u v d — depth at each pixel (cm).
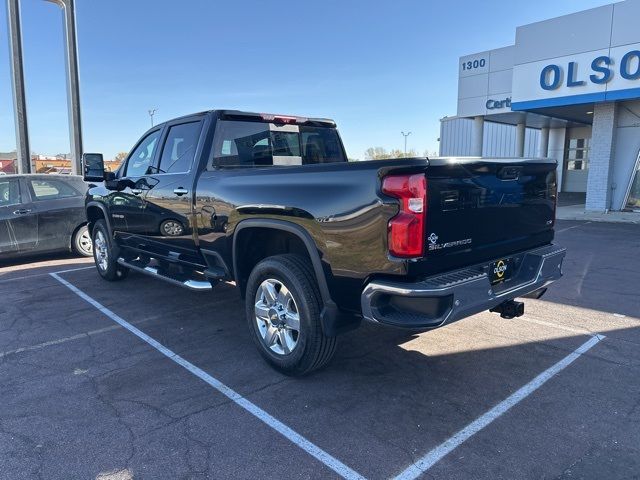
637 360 414
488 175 342
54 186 898
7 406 348
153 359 429
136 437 306
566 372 392
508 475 267
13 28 1366
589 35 1518
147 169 557
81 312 567
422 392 361
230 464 279
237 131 486
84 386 378
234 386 374
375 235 305
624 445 292
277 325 389
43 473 272
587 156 2602
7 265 865
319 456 286
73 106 1450
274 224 371
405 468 274
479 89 2081
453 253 320
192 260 498
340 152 585
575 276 716
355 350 441
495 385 371
